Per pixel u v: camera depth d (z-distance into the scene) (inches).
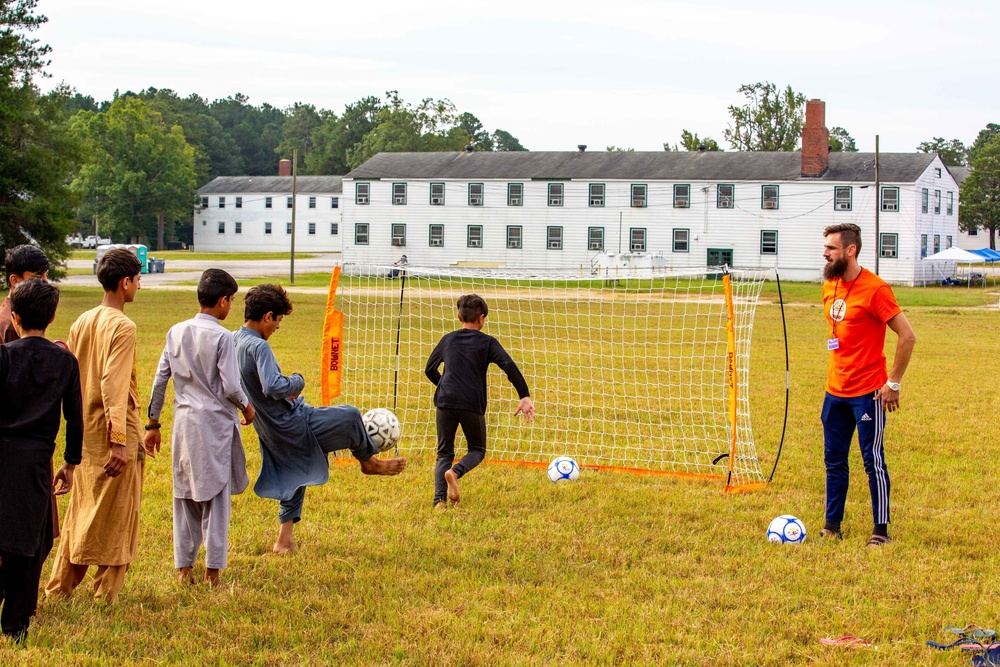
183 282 1756.9
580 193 2262.6
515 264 2316.7
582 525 261.0
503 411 454.3
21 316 178.1
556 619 189.9
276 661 169.0
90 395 192.5
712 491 303.0
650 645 177.6
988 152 2997.0
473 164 2405.3
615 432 406.0
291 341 745.6
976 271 2536.9
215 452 203.2
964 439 391.2
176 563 208.5
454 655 170.1
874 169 2148.1
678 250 2213.3
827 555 236.8
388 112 3951.8
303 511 271.0
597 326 917.8
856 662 170.7
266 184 3791.8
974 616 195.0
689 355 698.8
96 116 3688.5
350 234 2417.6
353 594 204.4
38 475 175.5
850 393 250.5
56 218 1443.2
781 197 2145.7
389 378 543.2
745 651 174.4
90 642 174.7
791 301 1470.2
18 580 175.3
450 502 279.1
